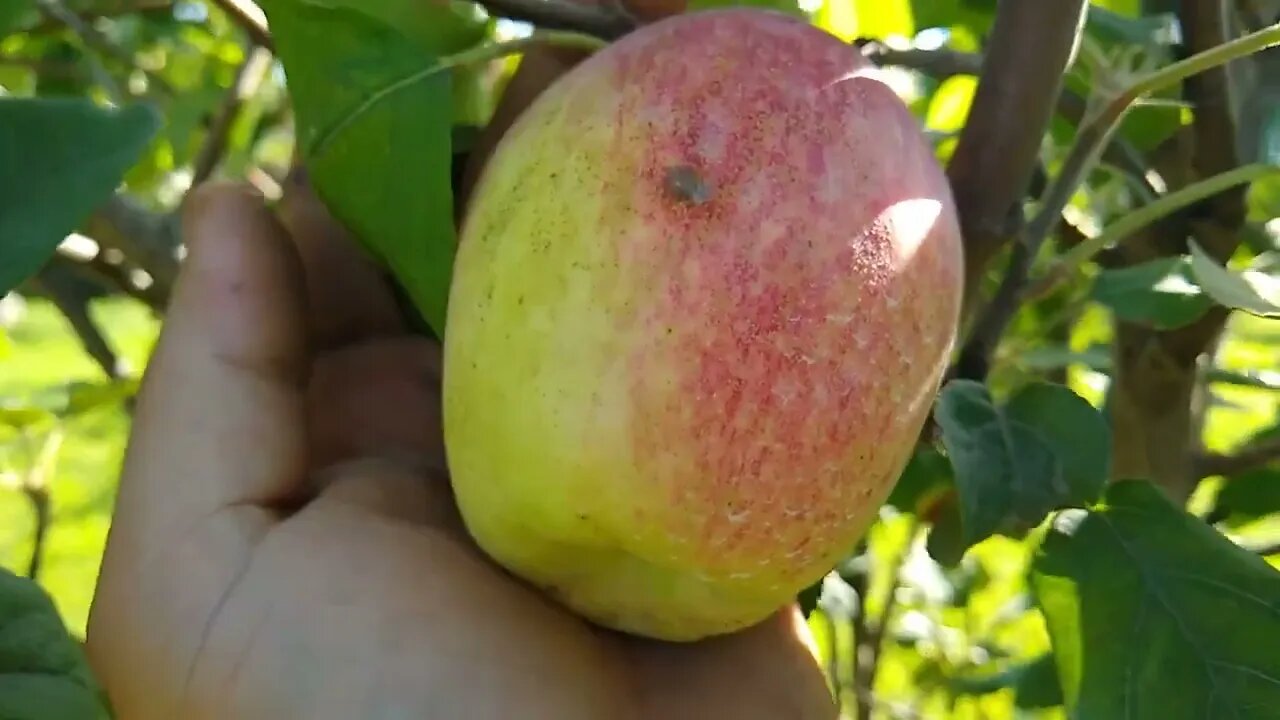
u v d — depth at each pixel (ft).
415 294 0.59
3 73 1.33
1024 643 1.53
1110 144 0.83
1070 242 0.86
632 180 0.48
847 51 0.53
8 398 0.95
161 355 0.63
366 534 0.59
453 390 0.53
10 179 0.43
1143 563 0.61
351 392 0.73
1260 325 1.40
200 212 0.68
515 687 0.56
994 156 0.56
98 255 1.06
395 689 0.55
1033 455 0.57
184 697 0.55
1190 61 0.58
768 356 0.47
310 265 0.76
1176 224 0.80
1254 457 0.86
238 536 0.58
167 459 0.60
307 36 0.57
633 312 0.47
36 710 0.38
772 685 0.65
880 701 1.47
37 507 1.04
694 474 0.48
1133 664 0.60
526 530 0.54
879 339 0.48
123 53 1.31
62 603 1.67
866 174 0.49
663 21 0.55
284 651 0.55
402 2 0.65
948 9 0.90
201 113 1.36
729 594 0.54
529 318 0.49
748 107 0.49
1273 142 0.76
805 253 0.47
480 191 0.54
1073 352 0.97
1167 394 0.82
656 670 0.65
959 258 0.52
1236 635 0.59
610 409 0.47
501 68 0.75
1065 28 0.54
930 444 0.64
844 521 0.50
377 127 0.58
